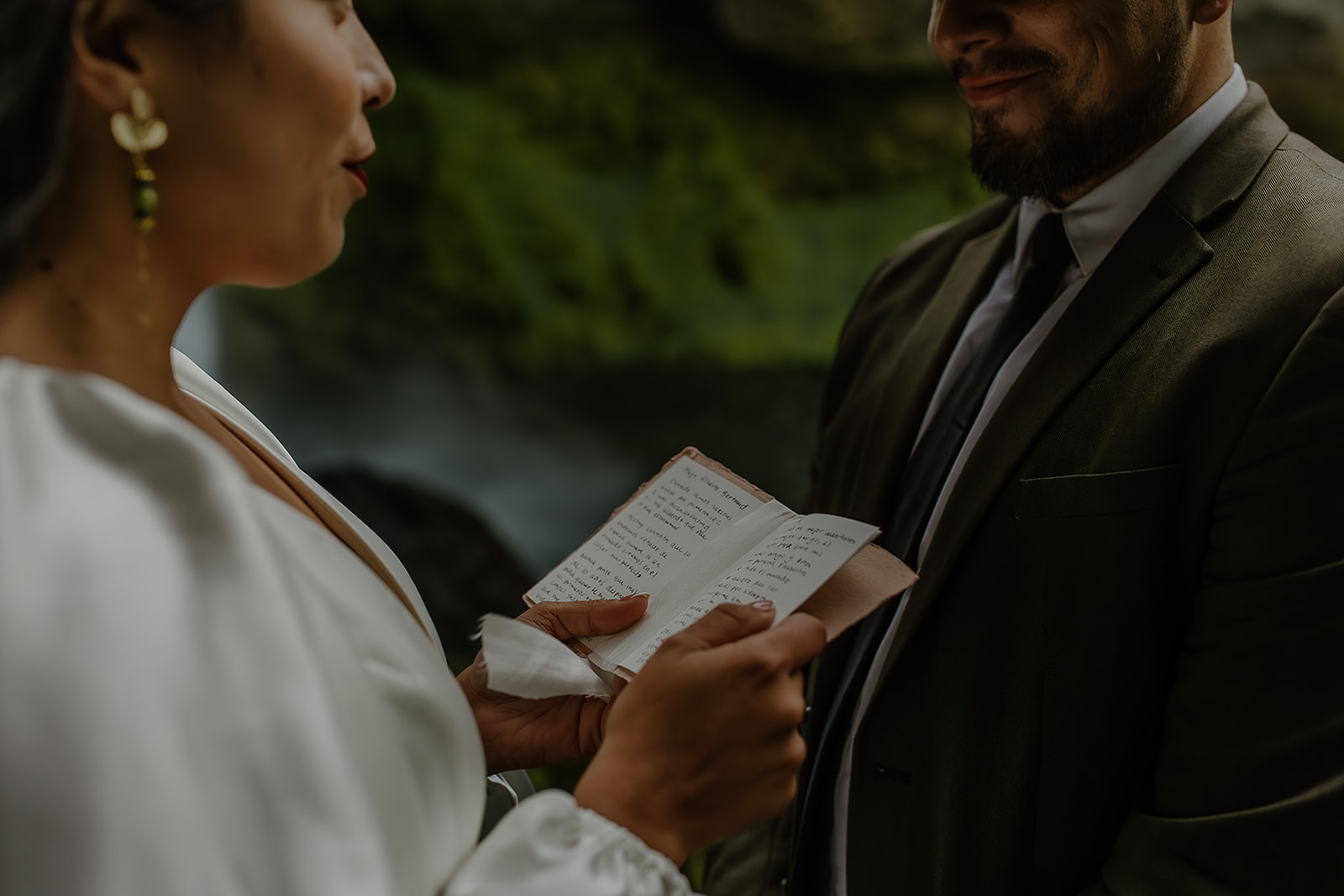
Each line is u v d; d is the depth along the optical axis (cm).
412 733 78
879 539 148
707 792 84
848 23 922
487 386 889
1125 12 121
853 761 136
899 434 150
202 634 63
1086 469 120
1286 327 111
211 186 77
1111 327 123
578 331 894
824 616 96
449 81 937
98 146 74
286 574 68
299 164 79
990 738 124
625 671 101
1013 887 124
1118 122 127
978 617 126
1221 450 113
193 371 105
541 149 942
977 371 143
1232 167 125
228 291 879
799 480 777
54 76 71
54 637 60
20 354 75
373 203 896
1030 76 127
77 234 76
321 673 66
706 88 967
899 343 165
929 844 129
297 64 76
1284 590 107
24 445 65
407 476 834
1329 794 102
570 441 850
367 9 909
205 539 66
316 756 63
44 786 58
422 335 893
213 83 74
